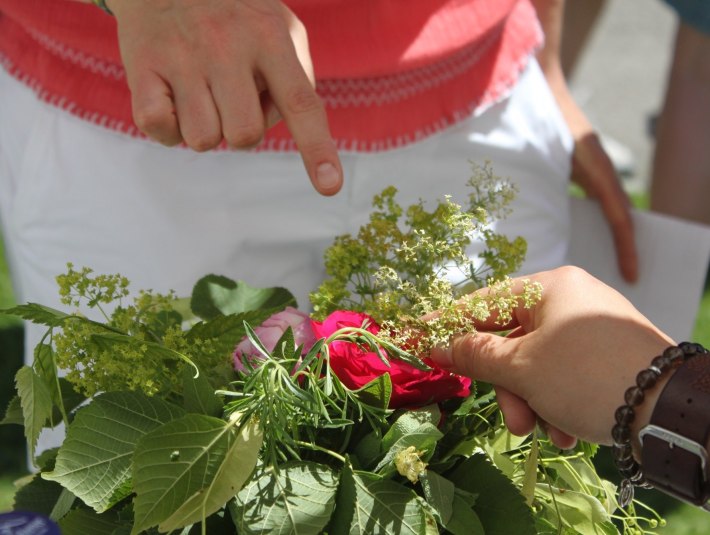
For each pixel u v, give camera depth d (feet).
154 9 2.98
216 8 2.93
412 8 3.84
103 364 2.55
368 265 2.92
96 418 2.42
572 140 4.93
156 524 2.27
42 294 4.25
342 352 2.50
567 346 2.49
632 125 15.21
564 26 7.27
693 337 9.38
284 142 3.94
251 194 3.99
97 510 2.36
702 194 6.82
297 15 3.71
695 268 4.96
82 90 3.99
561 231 4.82
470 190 4.29
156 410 2.46
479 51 4.26
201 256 4.04
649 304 5.15
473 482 2.53
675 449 2.31
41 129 4.09
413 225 2.87
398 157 4.09
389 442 2.44
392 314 2.64
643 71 16.89
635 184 13.32
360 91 3.96
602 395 2.44
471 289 2.91
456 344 2.63
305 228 4.08
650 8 19.15
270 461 2.41
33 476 2.92
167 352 2.54
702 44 6.60
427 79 4.09
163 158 3.96
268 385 2.35
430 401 2.55
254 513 2.30
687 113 6.76
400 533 2.31
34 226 4.19
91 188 4.03
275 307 2.86
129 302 4.09
